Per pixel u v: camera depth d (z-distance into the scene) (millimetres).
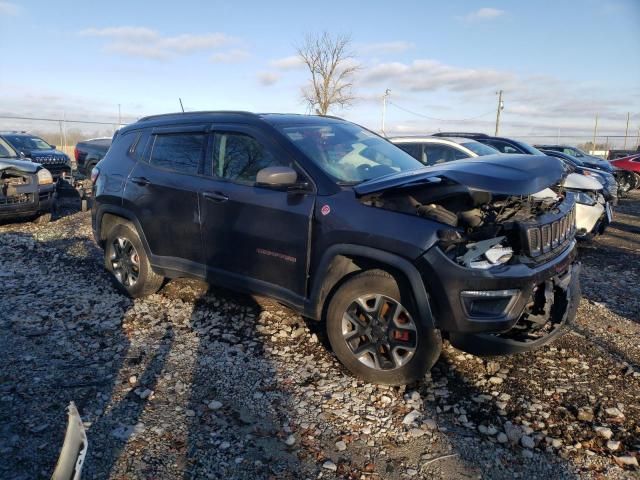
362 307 3377
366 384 3404
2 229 8758
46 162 15312
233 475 2523
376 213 3250
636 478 2559
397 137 8562
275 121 4094
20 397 3176
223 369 3588
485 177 2955
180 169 4492
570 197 4016
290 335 4168
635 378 3551
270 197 3771
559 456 2719
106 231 5324
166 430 2869
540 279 3143
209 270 4270
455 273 2955
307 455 2691
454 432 2916
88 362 3668
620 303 5262
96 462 2594
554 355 3885
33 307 4762
